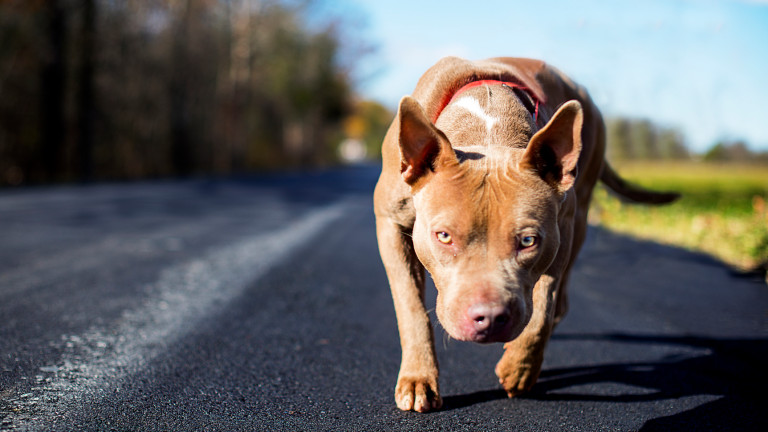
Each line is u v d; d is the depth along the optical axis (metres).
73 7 20.89
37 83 20.64
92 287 4.94
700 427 2.71
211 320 4.12
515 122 2.99
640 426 2.72
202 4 29.70
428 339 2.97
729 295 5.32
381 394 3.01
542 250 2.53
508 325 2.36
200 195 15.37
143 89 26.73
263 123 46.62
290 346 3.67
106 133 25.11
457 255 2.48
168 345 3.56
